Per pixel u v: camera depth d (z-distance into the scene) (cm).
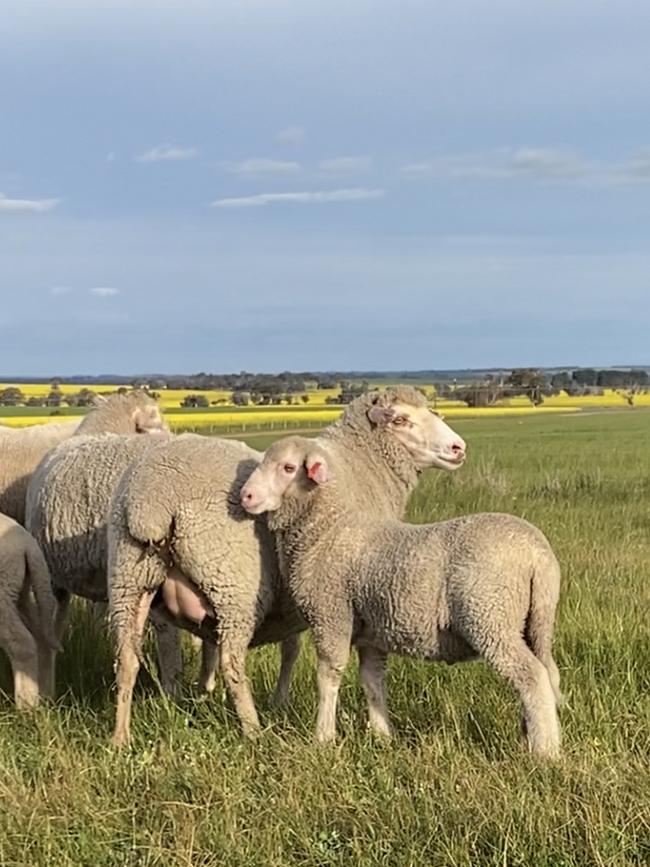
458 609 395
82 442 484
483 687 438
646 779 365
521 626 394
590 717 416
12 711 439
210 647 459
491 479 1017
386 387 476
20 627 446
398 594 402
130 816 366
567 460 1462
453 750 391
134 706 438
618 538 714
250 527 423
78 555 470
